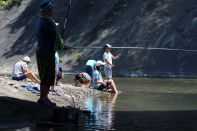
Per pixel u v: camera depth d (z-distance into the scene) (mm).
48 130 8680
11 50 39688
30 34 40625
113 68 30641
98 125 9555
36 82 17125
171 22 32594
